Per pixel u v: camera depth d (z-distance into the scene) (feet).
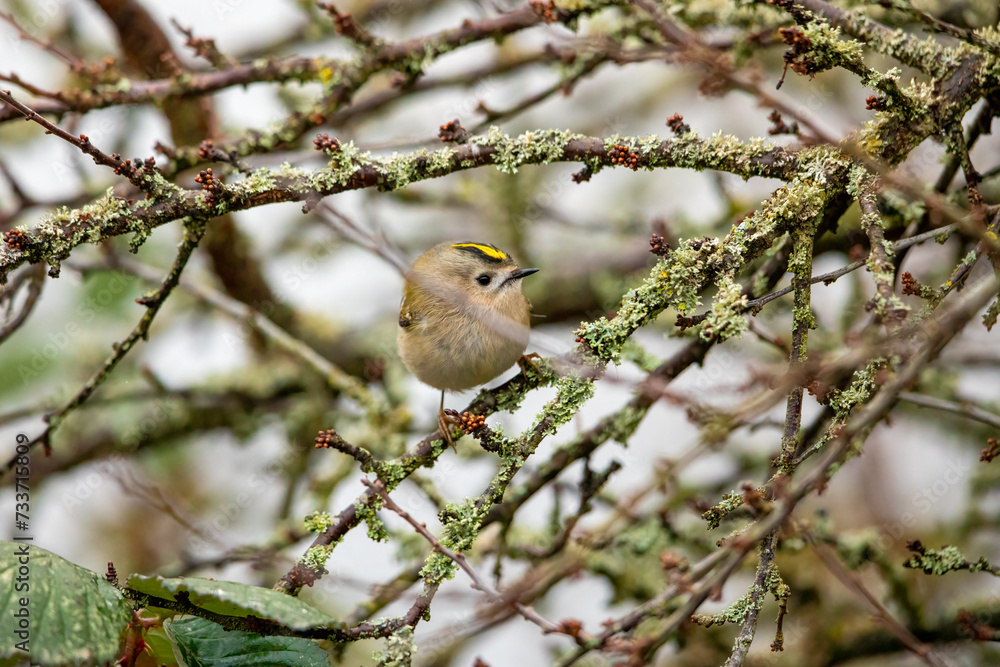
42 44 30.27
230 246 40.14
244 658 19.02
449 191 44.39
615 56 29.19
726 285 20.93
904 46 22.79
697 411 19.49
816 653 34.50
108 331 42.75
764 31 30.07
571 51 32.14
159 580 17.40
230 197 22.48
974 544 37.19
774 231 21.43
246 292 41.88
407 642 19.40
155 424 41.16
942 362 36.40
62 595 17.04
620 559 33.50
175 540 41.11
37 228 21.50
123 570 39.96
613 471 27.71
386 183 23.36
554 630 22.45
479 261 30.96
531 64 38.04
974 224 19.07
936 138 22.74
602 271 43.52
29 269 27.84
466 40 29.63
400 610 33.01
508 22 29.55
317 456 40.01
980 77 22.67
